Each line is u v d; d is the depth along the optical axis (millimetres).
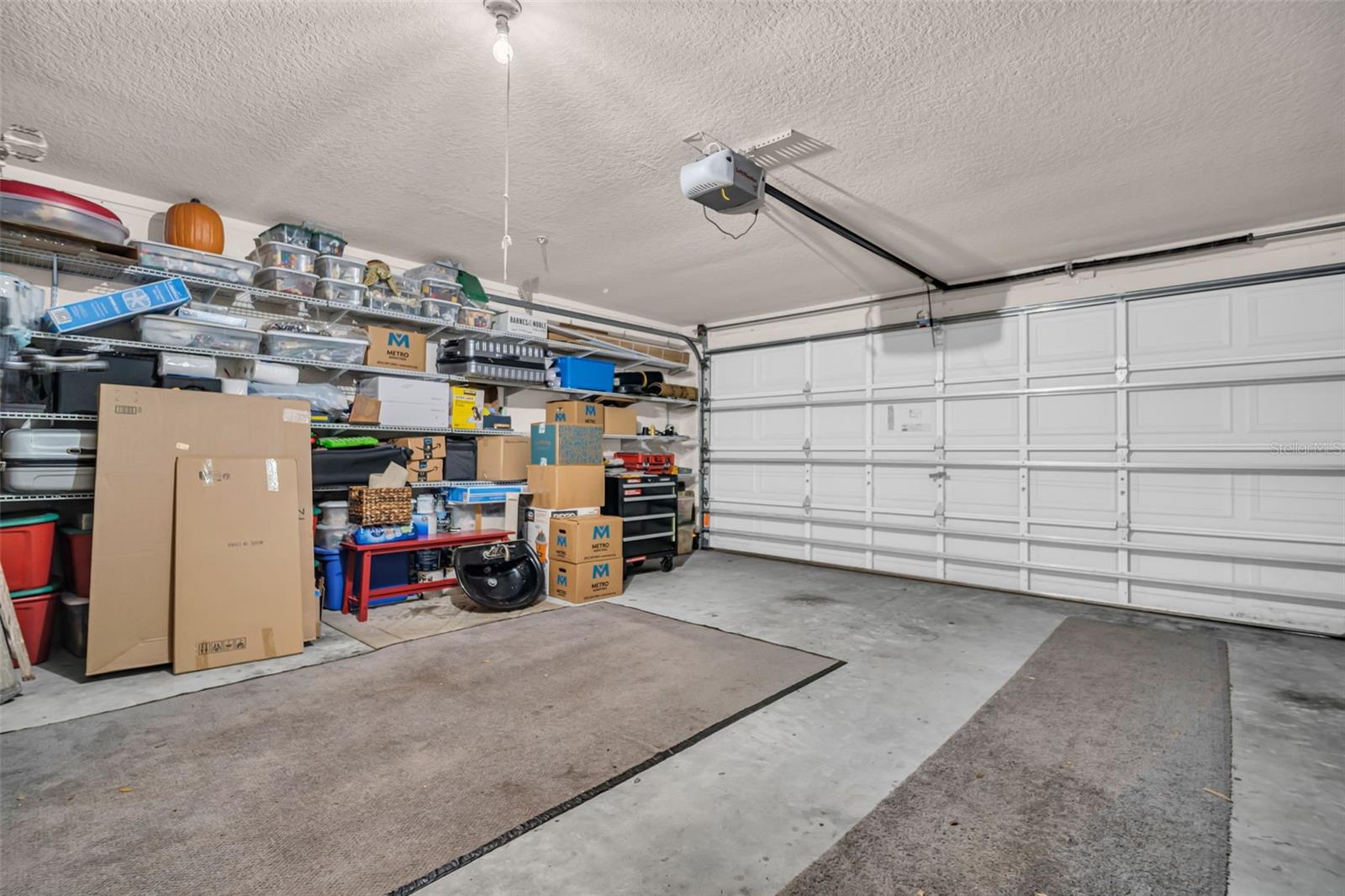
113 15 2262
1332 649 3746
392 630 3902
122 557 3014
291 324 4312
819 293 6145
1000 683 3129
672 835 1862
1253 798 2088
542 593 4770
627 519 5703
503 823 1904
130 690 2867
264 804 1988
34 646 3145
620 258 5070
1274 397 4262
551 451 5195
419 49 2461
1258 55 2465
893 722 2666
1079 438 5004
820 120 2986
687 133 3105
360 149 3279
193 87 2727
